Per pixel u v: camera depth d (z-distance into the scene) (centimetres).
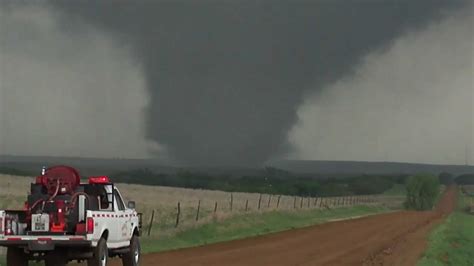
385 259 6138
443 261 6731
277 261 5853
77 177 4194
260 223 11375
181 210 13000
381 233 10181
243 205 16650
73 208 4094
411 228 11662
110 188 4334
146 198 17000
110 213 4231
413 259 6197
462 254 8094
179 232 8550
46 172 4156
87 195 4150
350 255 6525
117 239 4378
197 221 9962
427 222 14138
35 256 4169
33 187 4175
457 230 12238
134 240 4762
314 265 5547
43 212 4081
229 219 10850
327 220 14625
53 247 3956
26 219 4116
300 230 10800
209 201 17625
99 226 4050
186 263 5559
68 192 4144
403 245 7894
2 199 11181
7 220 4006
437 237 9375
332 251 6994
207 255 6347
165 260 5791
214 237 8812
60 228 4047
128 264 4703
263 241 8394
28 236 3953
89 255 4062
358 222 13762
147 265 5338
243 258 6084
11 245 3956
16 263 4156
